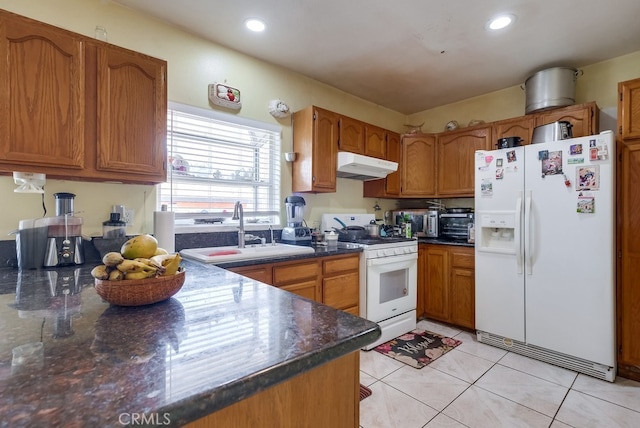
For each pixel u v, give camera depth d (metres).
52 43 1.46
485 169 2.64
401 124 4.09
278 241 2.78
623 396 1.88
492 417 1.70
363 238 3.08
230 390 0.48
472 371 2.20
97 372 0.52
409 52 2.57
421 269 3.27
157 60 1.79
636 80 2.06
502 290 2.54
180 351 0.60
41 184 1.57
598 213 2.09
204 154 2.40
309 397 0.69
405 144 3.55
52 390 0.46
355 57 2.66
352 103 3.47
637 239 2.06
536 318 2.36
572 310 2.19
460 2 1.96
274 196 2.81
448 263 3.06
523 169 2.42
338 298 2.45
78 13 1.83
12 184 1.64
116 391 0.46
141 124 1.72
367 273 2.60
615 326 2.08
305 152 2.76
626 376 2.11
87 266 1.62
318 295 2.32
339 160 2.88
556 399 1.86
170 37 2.19
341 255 2.47
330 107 3.24
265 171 2.76
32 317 0.81
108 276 0.87
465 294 2.92
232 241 2.46
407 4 1.98
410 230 3.38
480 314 2.68
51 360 0.56
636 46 2.46
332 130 2.86
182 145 2.29
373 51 2.56
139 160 1.71
